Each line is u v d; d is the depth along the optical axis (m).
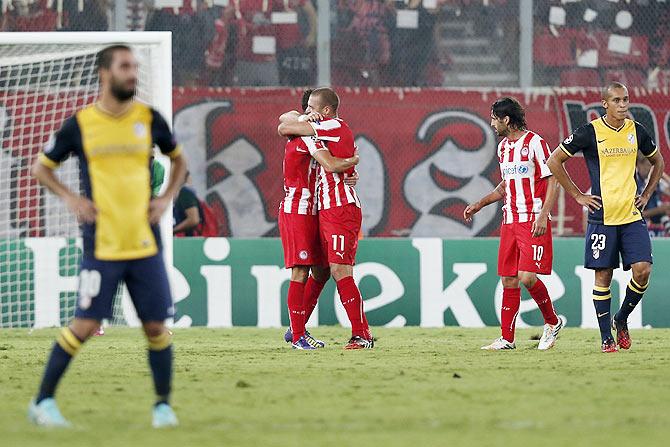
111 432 16.23
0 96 48.50
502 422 17.09
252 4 58.94
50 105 48.88
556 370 25.20
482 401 19.59
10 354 31.83
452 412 18.22
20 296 42.75
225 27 58.84
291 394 20.73
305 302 33.31
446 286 42.94
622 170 29.64
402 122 58.50
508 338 32.00
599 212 29.73
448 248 42.97
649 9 60.22
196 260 43.00
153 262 16.98
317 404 19.31
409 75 59.28
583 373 24.45
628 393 20.64
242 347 33.38
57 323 42.91
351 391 21.17
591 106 59.62
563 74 59.91
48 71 48.88
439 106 58.69
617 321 30.95
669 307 42.47
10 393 21.58
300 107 58.81
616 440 15.30
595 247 29.91
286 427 16.72
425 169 58.44
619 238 29.91
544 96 59.53
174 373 24.94
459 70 59.53
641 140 29.73
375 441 15.29
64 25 59.16
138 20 59.03
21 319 42.91
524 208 30.92
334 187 31.38
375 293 42.84
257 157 58.38
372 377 23.80
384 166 58.31
